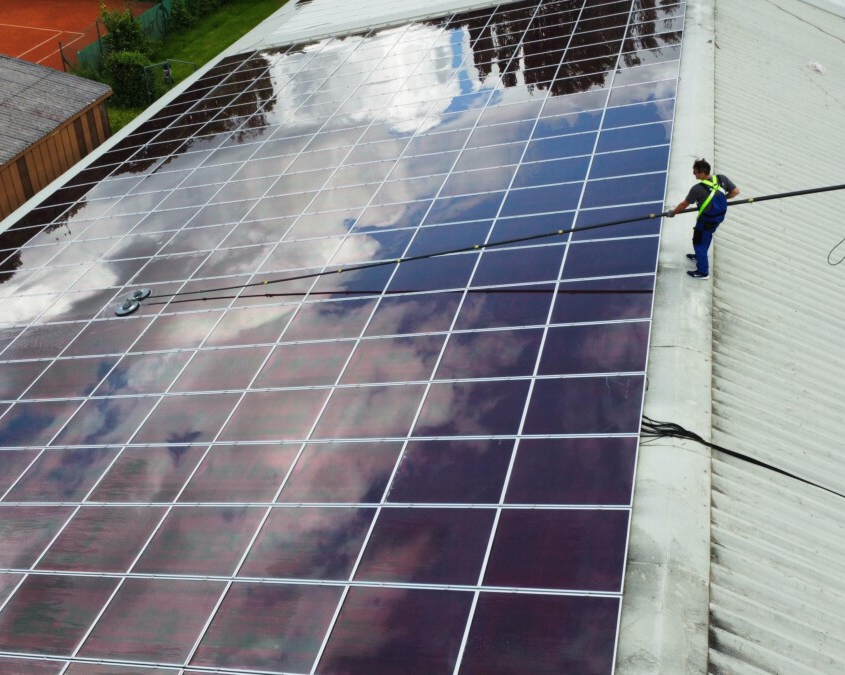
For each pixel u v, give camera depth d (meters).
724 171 17.41
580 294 13.87
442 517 10.83
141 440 14.06
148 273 19.20
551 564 9.76
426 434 12.18
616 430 11.23
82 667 10.55
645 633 8.75
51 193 24.91
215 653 10.19
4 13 59.78
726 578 9.60
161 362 15.88
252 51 30.92
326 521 11.38
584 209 16.09
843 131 20.33
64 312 18.66
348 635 9.83
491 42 25.69
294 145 23.19
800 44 24.00
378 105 23.94
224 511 12.11
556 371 12.48
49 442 14.70
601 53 22.52
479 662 9.04
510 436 11.66
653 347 12.46
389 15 29.84
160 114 28.06
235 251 18.88
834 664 8.94
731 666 8.65
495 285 14.80
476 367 13.07
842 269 15.34
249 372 14.77
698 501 10.27
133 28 48.00
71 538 12.56
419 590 10.02
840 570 10.03
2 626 11.45
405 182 19.38
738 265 14.84
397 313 14.99
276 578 10.84
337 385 13.75
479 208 17.31
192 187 22.69
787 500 10.77
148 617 10.93
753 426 11.73
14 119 29.50
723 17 24.12
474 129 20.72
